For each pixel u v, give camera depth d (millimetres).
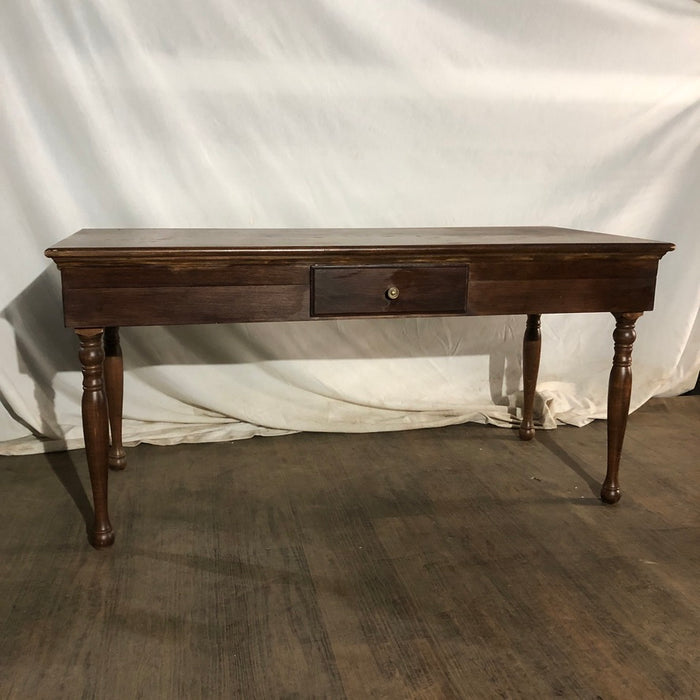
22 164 2252
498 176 2615
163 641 1469
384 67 2443
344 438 2586
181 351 2533
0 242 2307
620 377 1989
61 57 2217
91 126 2275
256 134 2408
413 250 1751
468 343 2766
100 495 1784
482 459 2406
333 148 2473
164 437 2504
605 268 1893
